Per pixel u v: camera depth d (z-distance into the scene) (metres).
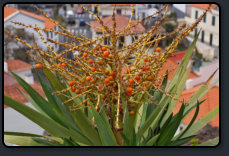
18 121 6.43
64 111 1.94
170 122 1.91
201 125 2.15
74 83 1.77
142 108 2.20
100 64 1.79
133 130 1.66
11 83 7.16
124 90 1.69
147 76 1.77
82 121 1.82
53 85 1.90
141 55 1.77
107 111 1.93
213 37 10.23
